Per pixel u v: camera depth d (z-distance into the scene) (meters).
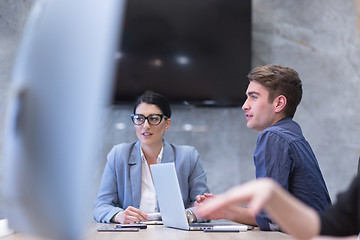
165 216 1.77
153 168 1.77
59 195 0.40
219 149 3.55
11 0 3.20
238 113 3.58
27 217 0.41
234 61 3.48
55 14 0.40
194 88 3.47
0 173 0.41
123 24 3.45
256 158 1.75
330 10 3.68
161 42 3.47
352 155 3.59
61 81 0.39
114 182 2.30
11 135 0.39
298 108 3.61
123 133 3.48
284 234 1.47
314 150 3.59
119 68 3.43
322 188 1.71
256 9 3.66
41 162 0.39
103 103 0.39
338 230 0.78
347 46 3.66
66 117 0.39
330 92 3.63
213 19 3.50
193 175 2.38
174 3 3.50
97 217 2.13
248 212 1.73
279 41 3.64
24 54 0.39
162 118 2.32
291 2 3.68
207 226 1.68
